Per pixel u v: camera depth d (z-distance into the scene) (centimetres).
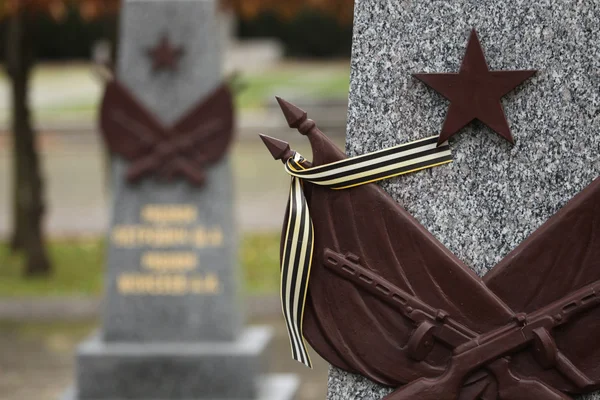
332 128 2481
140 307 794
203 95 784
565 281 289
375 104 298
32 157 1277
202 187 789
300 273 294
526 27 291
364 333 295
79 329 1043
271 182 1983
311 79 3597
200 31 781
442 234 297
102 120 788
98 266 1324
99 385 774
